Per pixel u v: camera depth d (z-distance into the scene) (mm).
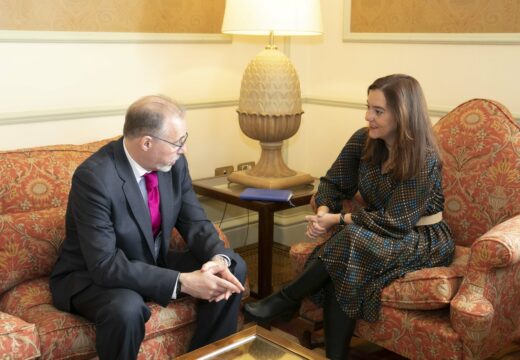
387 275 2166
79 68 2771
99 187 1991
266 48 2885
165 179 2193
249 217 3635
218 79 3303
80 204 1998
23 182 2281
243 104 2887
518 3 2617
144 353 2023
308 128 3598
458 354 1979
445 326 2016
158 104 2002
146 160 2037
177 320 2084
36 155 2365
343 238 2217
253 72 2846
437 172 2281
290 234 3672
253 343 1822
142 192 2139
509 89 2723
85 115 2801
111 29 2830
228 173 3365
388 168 2285
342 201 2553
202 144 3303
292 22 2697
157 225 2182
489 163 2393
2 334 1768
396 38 3059
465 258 2305
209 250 2188
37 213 2238
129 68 2934
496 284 2020
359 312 2180
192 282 1988
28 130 2660
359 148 2479
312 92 3549
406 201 2227
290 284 2324
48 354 1885
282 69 2832
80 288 2018
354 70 3309
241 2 2723
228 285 2000
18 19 2551
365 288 2182
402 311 2117
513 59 2686
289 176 2975
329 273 2219
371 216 2260
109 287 1984
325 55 3441
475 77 2822
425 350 2053
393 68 3125
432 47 2949
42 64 2658
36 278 2240
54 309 2055
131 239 2074
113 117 2912
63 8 2664
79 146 2504
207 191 2977
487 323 1922
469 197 2426
